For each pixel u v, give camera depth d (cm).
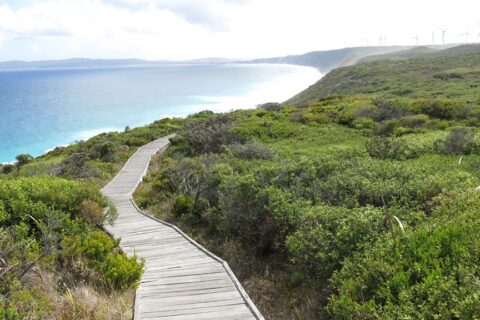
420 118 3048
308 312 661
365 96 5794
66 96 12362
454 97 4916
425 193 902
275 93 12225
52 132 6091
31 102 10662
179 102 10081
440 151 1873
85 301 585
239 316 588
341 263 628
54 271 662
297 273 752
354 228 691
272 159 1848
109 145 2858
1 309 436
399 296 456
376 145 1922
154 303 639
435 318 403
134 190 1705
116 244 867
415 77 8231
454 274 455
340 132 3019
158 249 930
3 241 640
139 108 8925
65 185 1055
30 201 904
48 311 513
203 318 584
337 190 988
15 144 5253
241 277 858
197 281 729
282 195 965
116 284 683
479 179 1049
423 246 541
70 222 870
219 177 1279
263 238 952
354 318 488
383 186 952
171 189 1622
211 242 1056
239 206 1006
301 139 2914
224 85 15812
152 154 2752
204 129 2966
